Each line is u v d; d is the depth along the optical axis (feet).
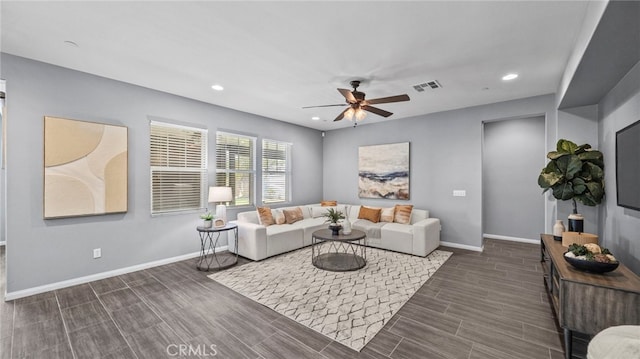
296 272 11.96
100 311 8.53
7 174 9.25
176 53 9.14
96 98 11.01
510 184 18.15
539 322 7.84
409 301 9.18
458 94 13.23
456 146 16.08
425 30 7.68
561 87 10.87
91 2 6.49
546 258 10.81
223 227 13.32
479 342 6.93
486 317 8.13
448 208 16.46
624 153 7.82
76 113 10.53
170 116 13.24
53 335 7.27
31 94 9.61
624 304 5.82
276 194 19.08
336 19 7.18
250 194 17.52
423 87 12.24
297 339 7.09
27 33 7.91
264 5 6.61
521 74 10.70
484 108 15.07
